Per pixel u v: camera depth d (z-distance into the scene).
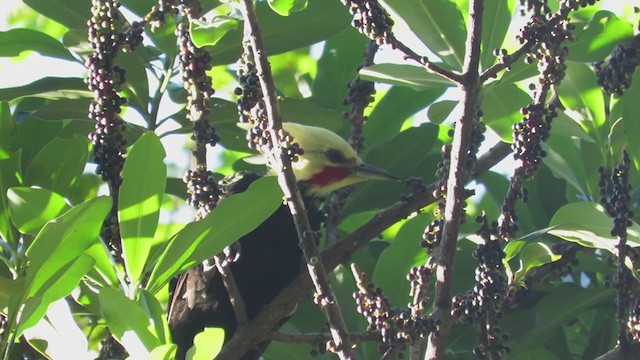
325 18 9.48
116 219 7.66
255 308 9.95
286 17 9.41
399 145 10.55
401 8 8.64
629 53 8.66
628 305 7.99
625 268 7.87
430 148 10.52
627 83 8.67
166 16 9.67
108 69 7.43
